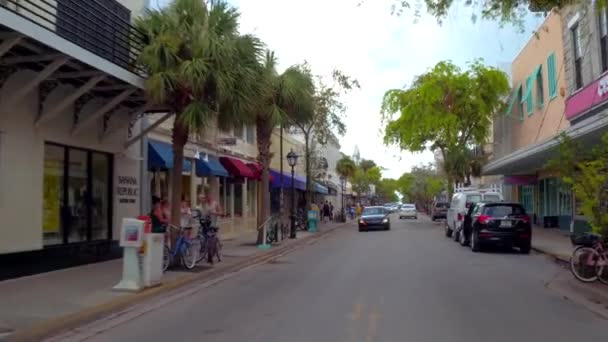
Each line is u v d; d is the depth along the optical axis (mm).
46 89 14305
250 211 34969
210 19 15992
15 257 13500
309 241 29328
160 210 15984
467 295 12000
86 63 12688
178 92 15742
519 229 21094
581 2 12180
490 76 40594
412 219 64438
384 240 28812
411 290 12633
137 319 10078
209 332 8906
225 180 29516
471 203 25344
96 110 16516
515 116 37281
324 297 11867
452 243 26469
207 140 25750
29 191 13922
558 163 14344
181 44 15367
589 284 13289
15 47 12031
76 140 15914
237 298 12062
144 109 17391
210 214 18719
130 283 12141
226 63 15289
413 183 104312
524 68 35469
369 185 102688
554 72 28609
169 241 16109
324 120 35531
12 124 13367
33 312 9859
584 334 8617
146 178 19953
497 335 8508
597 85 20938
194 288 13602
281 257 21156
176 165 16156
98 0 15945
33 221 14070
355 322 9375
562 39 25906
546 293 12312
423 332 8664
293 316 9961
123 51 16609
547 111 29844
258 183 35875
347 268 16922
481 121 42219
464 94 41281
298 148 47531
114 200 18016
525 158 27484
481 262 18344
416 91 42875
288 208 43875
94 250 16797
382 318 9664
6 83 13016
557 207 33719
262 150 24891
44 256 14531
